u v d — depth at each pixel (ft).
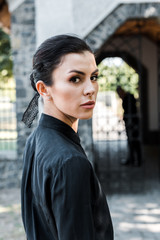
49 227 2.89
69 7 16.55
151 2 16.30
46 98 2.91
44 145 2.81
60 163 2.54
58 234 2.55
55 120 2.97
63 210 2.47
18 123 18.54
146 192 18.37
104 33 16.63
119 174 22.20
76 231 2.46
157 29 24.68
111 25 16.58
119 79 18.97
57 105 2.82
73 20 16.58
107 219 2.99
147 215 14.75
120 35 26.55
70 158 2.54
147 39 32.24
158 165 25.26
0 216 15.07
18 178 19.53
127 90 22.08
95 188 2.75
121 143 33.30
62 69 2.69
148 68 33.04
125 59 19.25
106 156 27.30
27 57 18.31
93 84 2.80
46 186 2.63
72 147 2.76
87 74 2.71
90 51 2.79
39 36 17.02
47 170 2.61
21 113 18.54
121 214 14.94
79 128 17.03
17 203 16.92
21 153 18.75
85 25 16.56
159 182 20.35
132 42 26.96
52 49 2.73
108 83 18.97
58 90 2.73
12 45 18.24
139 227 13.41
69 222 2.45
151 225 13.60
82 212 2.50
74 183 2.48
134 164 24.56
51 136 2.86
